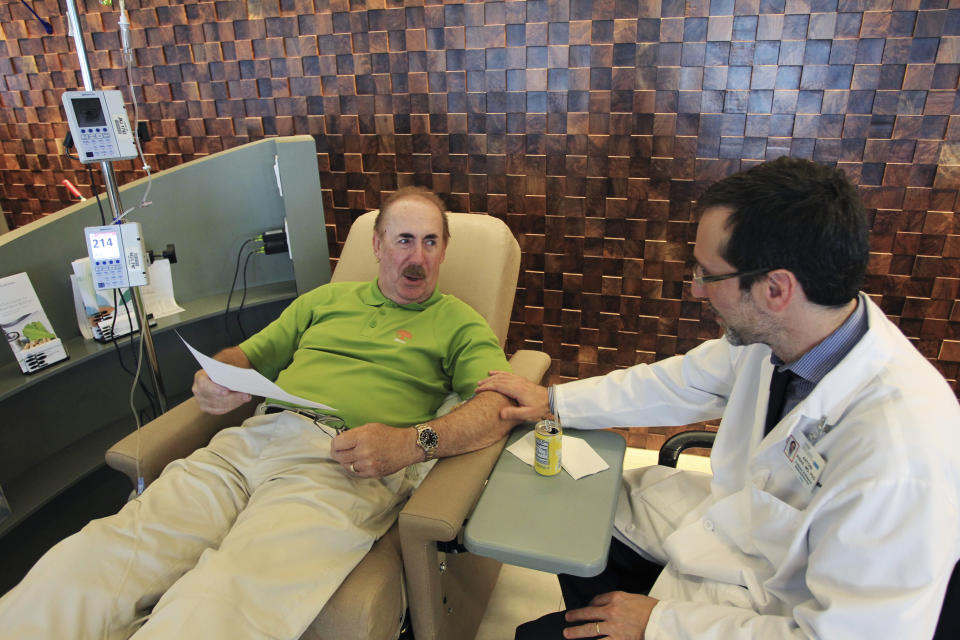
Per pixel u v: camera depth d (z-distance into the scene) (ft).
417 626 3.98
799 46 5.94
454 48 6.93
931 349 6.49
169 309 6.27
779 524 3.15
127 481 6.59
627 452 7.80
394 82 7.28
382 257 5.31
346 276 6.36
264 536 3.70
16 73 8.64
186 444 4.81
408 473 4.62
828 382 2.95
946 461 2.57
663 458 4.56
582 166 6.91
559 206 7.15
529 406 4.52
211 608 3.26
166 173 6.20
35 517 5.79
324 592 3.54
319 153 7.88
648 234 6.95
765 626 2.87
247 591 3.39
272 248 6.81
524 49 6.70
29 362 5.03
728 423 3.81
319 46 7.40
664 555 3.93
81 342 5.63
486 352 5.04
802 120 6.15
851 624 2.56
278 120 7.89
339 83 7.48
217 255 6.72
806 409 3.03
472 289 5.92
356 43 7.25
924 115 5.84
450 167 7.42
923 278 6.30
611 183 6.88
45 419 5.80
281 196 6.84
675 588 3.55
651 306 7.23
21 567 5.70
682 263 6.95
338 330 5.42
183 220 6.39
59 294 5.58
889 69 5.80
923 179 6.01
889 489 2.56
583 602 4.00
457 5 6.77
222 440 4.71
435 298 5.46
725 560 3.44
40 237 5.38
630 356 7.51
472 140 7.22
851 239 2.73
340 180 7.91
